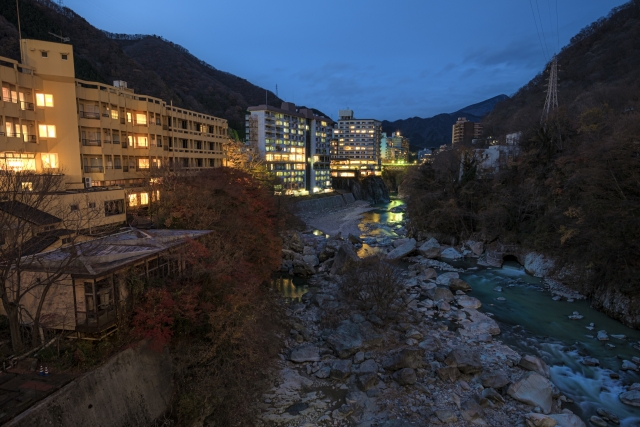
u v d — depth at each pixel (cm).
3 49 7062
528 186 5078
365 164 17662
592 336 2786
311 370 2328
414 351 2334
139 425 1529
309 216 9462
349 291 3372
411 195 7619
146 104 4406
